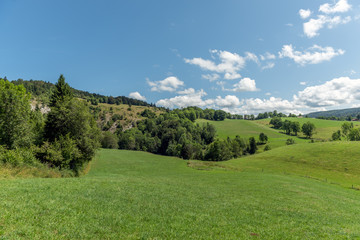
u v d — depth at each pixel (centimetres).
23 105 3753
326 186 4203
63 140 3812
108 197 1744
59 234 920
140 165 7344
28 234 855
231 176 4941
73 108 4225
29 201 1270
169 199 2023
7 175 2122
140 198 1889
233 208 1947
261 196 2678
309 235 1378
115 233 1048
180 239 1105
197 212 1689
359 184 4847
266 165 7275
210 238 1166
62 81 5650
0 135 3175
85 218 1173
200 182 3819
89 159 4653
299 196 2812
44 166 3106
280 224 1580
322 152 7394
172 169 6888
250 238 1236
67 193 1638
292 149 8644
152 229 1186
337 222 1786
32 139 3719
